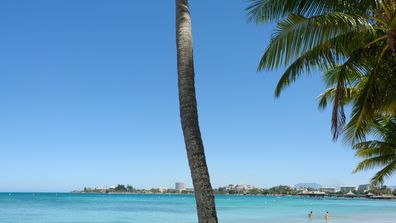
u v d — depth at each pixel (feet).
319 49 34.55
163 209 209.15
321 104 59.11
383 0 32.96
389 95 35.73
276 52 31.91
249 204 306.96
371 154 69.72
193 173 19.86
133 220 136.36
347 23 30.37
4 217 144.66
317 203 364.17
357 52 35.01
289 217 161.07
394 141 64.49
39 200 330.13
